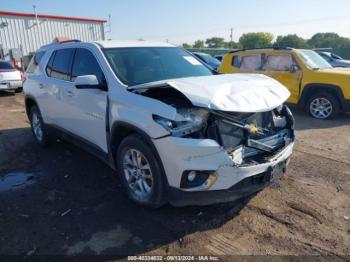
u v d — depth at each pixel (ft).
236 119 10.34
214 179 9.73
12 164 16.60
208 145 9.50
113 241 9.96
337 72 25.63
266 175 10.53
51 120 17.25
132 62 13.42
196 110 9.94
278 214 11.23
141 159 11.27
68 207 12.04
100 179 14.42
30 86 18.88
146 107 10.41
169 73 13.69
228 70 31.73
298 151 17.78
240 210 11.50
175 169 9.91
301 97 27.20
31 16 83.51
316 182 13.73
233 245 9.66
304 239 9.87
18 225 10.93
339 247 9.47
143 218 11.14
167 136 9.78
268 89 11.44
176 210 11.57
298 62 27.25
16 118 27.94
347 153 17.38
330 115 25.95
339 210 11.47
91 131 13.78
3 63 44.42
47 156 17.62
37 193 13.25
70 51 15.61
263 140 11.03
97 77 13.15
